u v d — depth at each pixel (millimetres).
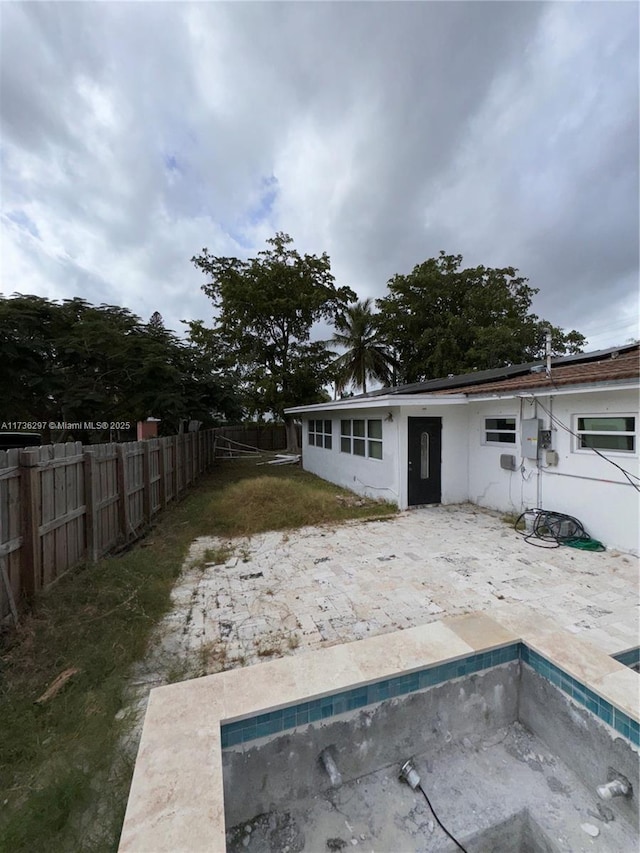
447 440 8016
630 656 2680
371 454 8875
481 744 2459
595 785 2088
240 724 1952
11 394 8734
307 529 6562
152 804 1438
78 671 2656
